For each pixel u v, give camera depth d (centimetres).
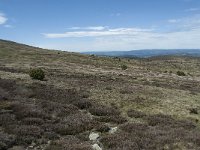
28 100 2700
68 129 1909
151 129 2011
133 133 1878
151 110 2788
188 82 6756
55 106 2514
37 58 10294
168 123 2281
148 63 14012
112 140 1708
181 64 15988
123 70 8994
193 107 3084
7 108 2350
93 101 2942
